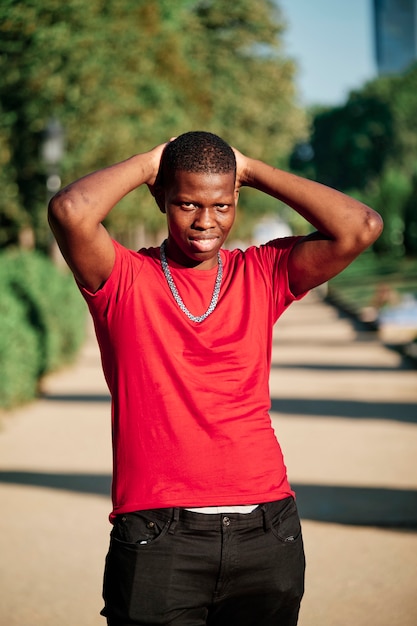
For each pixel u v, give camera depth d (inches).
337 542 225.0
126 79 661.3
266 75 1472.7
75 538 229.9
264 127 1513.3
